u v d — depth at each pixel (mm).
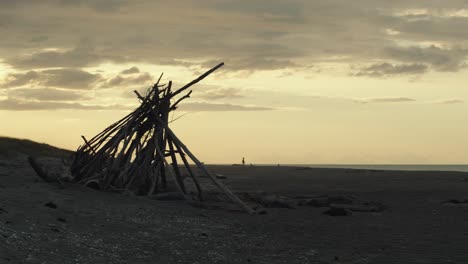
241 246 12992
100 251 10969
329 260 11594
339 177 44719
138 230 13977
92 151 23859
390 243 13625
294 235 14828
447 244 13445
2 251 9531
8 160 27703
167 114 23984
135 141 23656
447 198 25250
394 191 29391
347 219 18234
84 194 19391
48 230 12023
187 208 19703
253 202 22906
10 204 14242
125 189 21906
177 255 11469
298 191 29891
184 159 23359
